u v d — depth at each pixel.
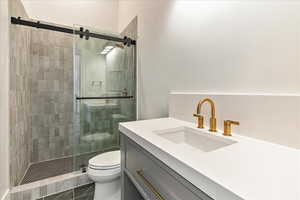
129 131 0.96
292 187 0.38
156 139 0.76
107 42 1.96
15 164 1.54
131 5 2.34
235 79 0.91
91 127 1.92
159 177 0.67
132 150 0.94
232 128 0.89
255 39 0.81
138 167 0.86
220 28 1.00
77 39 1.77
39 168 2.00
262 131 0.75
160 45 1.63
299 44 0.65
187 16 1.26
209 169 0.47
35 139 2.20
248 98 0.81
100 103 1.97
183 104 1.25
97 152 1.96
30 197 1.48
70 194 1.58
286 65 0.69
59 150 2.35
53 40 2.29
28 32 2.04
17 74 1.63
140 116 2.10
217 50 1.02
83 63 1.82
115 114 2.07
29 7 2.19
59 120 2.35
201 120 1.01
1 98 1.28
